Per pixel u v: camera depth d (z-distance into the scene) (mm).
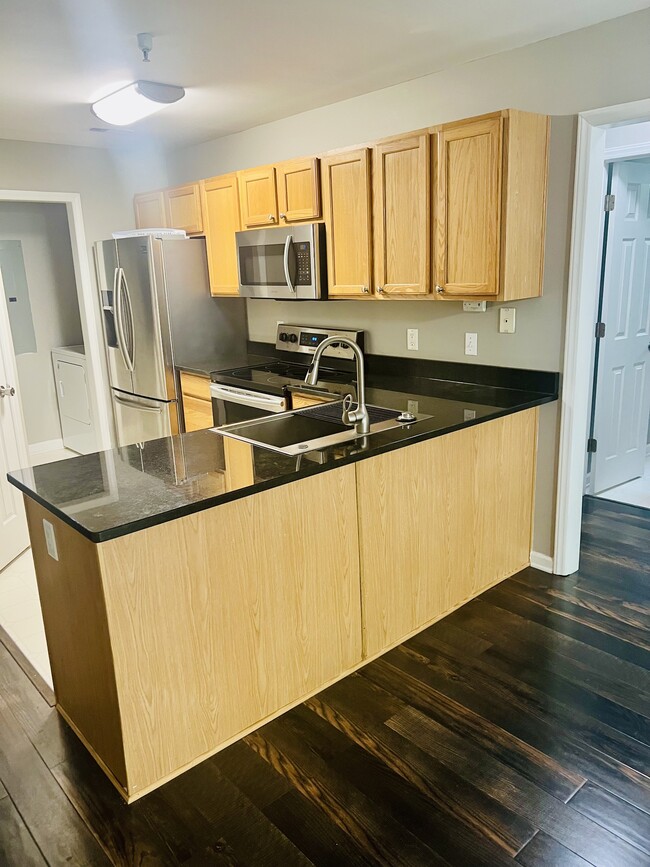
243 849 1711
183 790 1915
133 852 1719
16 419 3725
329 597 2301
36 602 3158
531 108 2754
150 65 2738
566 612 2795
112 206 4621
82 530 1668
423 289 2902
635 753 1990
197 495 1874
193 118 3713
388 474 2406
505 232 2584
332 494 2225
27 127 3791
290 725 2166
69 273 5688
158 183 4832
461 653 2525
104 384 4805
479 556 2918
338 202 3182
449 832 1733
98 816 1839
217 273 4074
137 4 2104
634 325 4105
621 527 3654
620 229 3801
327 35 2480
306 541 2182
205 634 1964
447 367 3324
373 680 2385
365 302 3668
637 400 4293
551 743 2043
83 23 2254
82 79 2889
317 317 3998
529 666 2432
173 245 4047
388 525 2453
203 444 2445
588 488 4137
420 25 2422
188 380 4137
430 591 2703
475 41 2629
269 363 4215
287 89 3197
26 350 5516
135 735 1861
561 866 1620
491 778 1910
